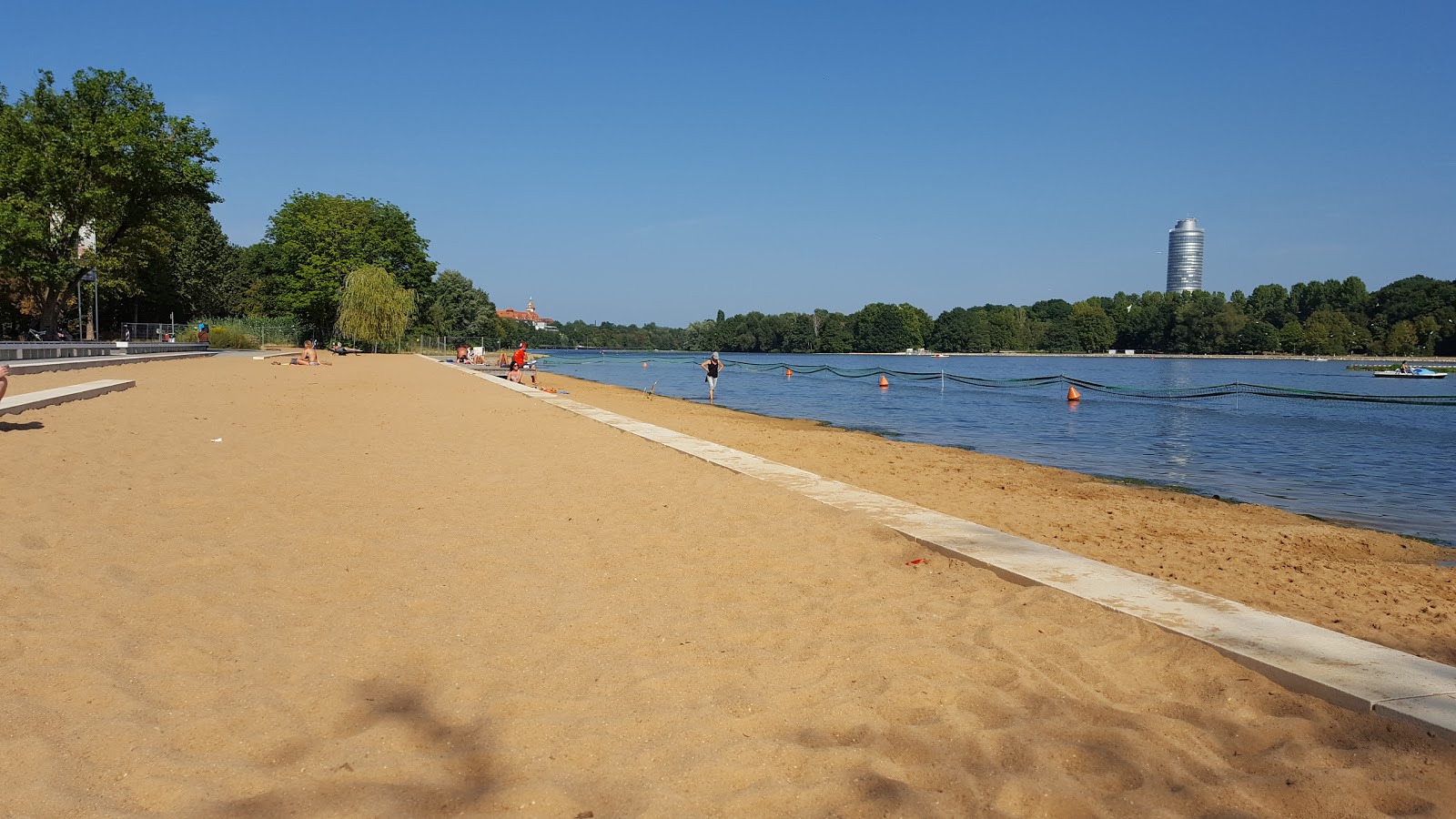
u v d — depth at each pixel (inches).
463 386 1178.6
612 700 163.2
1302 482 585.0
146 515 306.3
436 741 144.4
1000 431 932.0
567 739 145.6
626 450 544.1
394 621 205.9
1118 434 904.9
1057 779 135.6
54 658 171.0
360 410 768.3
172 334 2694.4
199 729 144.6
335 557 263.0
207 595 217.6
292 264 3243.1
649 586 243.4
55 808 117.5
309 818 118.0
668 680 172.4
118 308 2861.7
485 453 509.7
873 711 161.5
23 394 657.0
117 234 2119.8
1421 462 688.4
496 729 148.9
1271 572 317.7
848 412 1190.3
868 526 321.7
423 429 633.0
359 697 161.5
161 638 186.5
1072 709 164.6
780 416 1119.0
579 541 294.2
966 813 126.6
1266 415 1152.8
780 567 268.2
